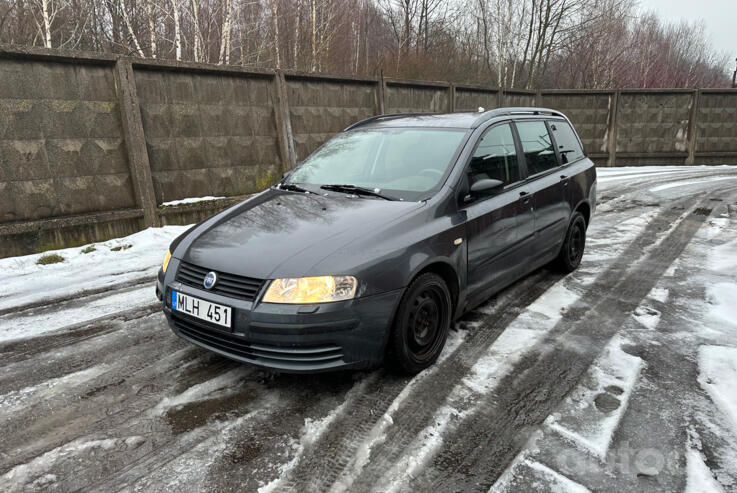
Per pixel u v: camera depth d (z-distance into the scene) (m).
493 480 2.00
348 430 2.33
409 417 2.44
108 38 13.11
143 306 3.96
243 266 2.47
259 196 3.54
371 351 2.52
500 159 3.63
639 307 3.85
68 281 4.53
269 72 7.20
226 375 2.87
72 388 2.74
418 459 2.13
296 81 7.75
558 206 4.23
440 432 2.32
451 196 3.07
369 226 2.68
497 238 3.41
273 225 2.84
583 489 1.93
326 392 2.67
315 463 2.11
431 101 10.52
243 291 2.42
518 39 21.97
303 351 2.34
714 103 13.67
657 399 2.56
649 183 10.89
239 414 2.47
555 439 2.25
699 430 2.30
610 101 13.95
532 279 4.59
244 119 7.06
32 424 2.40
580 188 4.65
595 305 3.91
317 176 3.66
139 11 11.84
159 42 12.10
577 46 24.30
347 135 4.05
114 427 2.37
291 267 2.39
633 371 2.86
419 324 2.81
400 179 3.28
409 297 2.66
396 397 2.61
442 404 2.55
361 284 2.41
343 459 2.13
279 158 7.59
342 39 16.23
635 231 6.50
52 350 3.20
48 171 5.18
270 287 2.36
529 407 2.51
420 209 2.89
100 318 3.72
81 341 3.33
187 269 2.70
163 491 1.94
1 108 4.79
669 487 1.94
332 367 2.42
